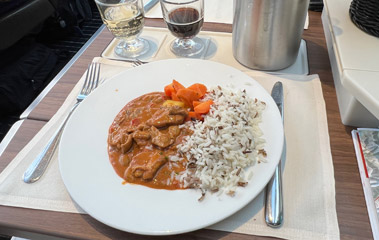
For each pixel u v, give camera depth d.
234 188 0.65
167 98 0.93
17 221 0.67
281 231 0.62
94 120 0.85
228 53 1.15
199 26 1.12
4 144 0.87
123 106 0.90
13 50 2.19
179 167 0.73
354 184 0.71
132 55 1.17
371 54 0.83
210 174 0.69
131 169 0.72
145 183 0.69
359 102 0.77
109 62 1.13
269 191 0.67
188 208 0.62
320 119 0.86
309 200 0.68
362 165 0.74
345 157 0.77
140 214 0.61
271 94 0.92
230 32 1.26
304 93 0.94
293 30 0.93
